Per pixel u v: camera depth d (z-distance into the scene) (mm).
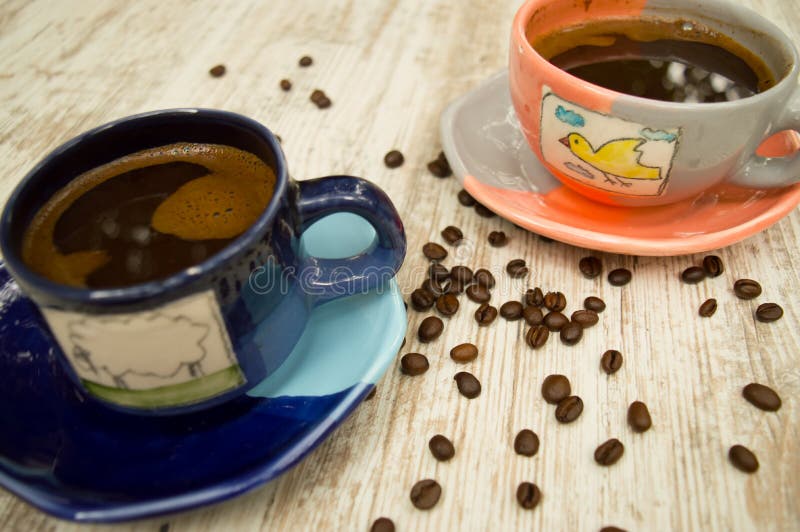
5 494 344
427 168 477
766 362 383
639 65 417
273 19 598
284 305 332
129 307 296
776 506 341
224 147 354
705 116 365
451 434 365
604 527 336
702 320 400
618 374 382
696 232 406
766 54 403
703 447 358
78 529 337
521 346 394
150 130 349
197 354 315
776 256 424
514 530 338
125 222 332
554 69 380
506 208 411
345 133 500
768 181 401
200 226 331
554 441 362
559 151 401
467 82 536
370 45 569
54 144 488
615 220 420
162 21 595
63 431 330
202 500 308
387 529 335
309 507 344
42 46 565
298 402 338
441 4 618
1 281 356
